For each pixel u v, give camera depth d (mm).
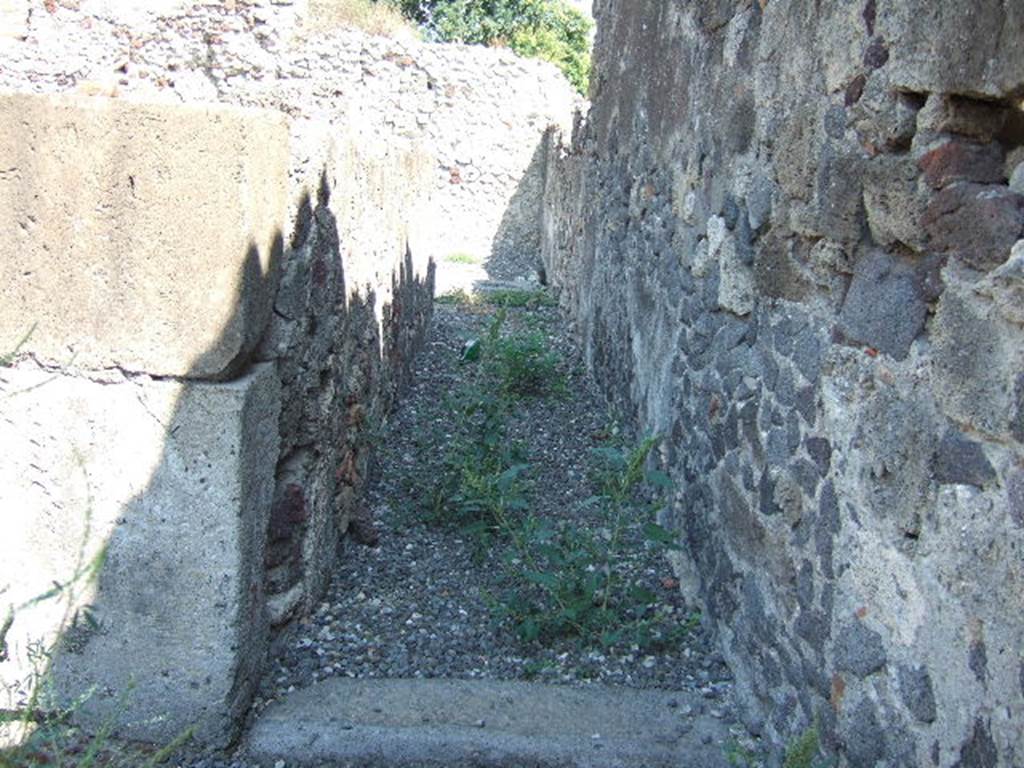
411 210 5738
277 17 11398
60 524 2268
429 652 2793
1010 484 1487
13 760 1732
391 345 4684
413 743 2369
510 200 12648
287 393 2574
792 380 2383
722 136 3090
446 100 12312
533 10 18703
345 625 2883
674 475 3521
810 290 2309
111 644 2301
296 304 2557
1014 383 1479
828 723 2102
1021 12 1520
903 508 1802
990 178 1696
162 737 2316
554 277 9383
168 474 2238
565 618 2879
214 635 2291
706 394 3143
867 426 1952
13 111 2113
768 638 2459
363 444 3643
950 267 1686
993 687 1517
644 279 4359
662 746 2420
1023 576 1444
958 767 1612
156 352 2188
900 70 1836
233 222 2139
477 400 4461
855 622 1989
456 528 3611
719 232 3057
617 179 5301
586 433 4852
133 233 2145
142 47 11297
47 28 11109
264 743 2354
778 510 2430
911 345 1798
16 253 2168
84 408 2227
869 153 1982
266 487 2439
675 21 3959
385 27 12414
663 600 3141
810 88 2312
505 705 2543
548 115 12484
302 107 11875
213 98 11555
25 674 2303
